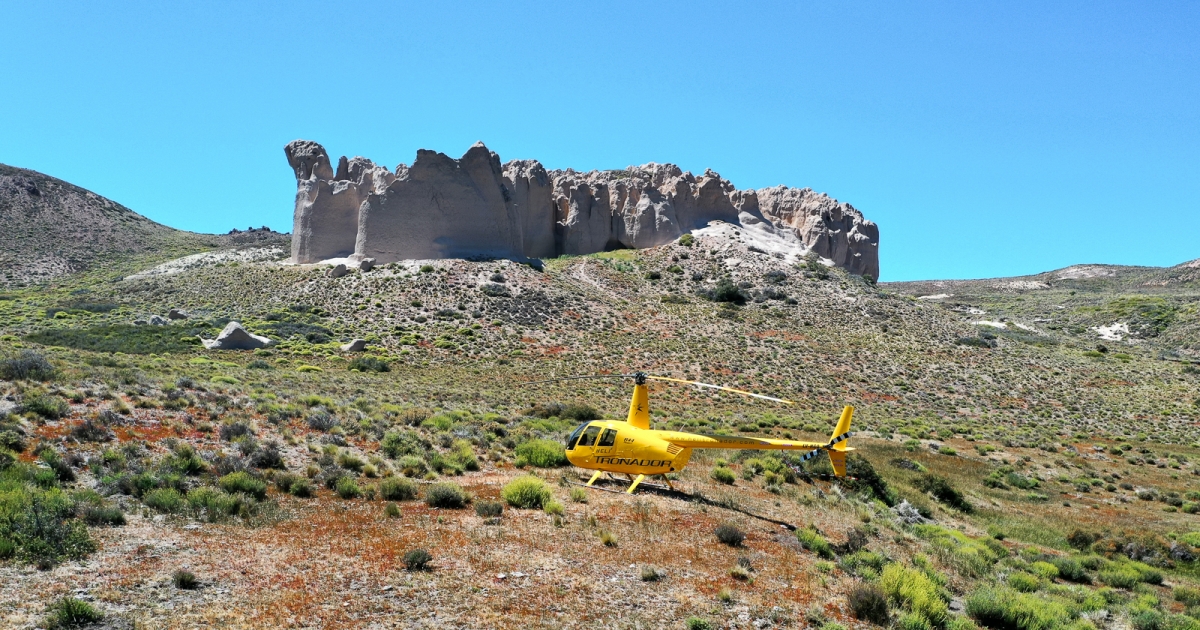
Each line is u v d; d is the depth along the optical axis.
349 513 19.27
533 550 17.41
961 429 62.91
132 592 13.32
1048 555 28.22
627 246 127.69
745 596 16.06
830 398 72.00
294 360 68.75
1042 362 93.38
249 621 12.65
